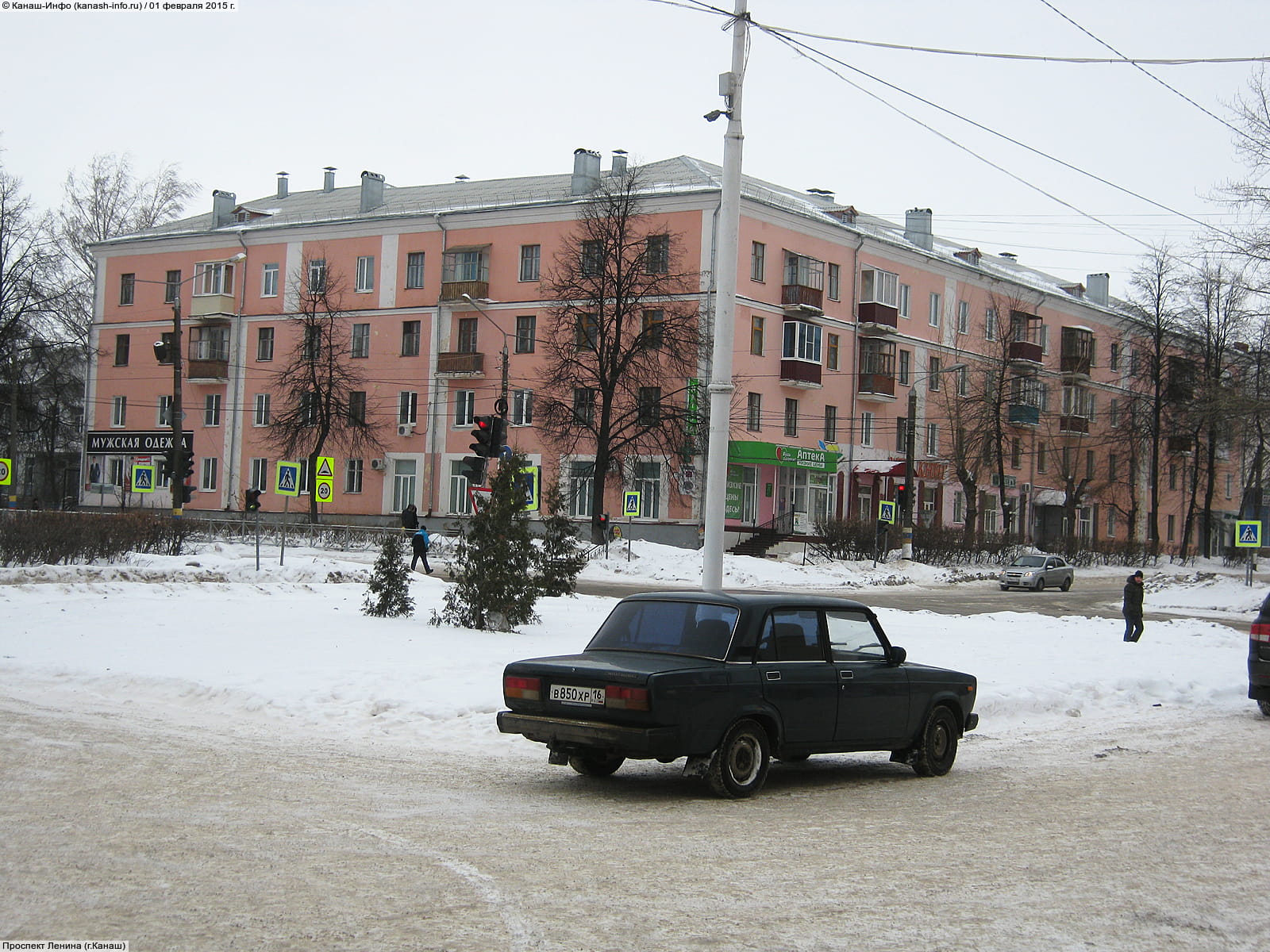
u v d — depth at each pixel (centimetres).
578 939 523
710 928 546
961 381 6366
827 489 5628
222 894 570
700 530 4994
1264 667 1465
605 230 4791
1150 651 2047
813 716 947
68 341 5991
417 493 5684
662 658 927
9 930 507
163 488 6272
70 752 944
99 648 1534
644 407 4744
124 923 521
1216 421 4025
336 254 5931
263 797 811
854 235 5653
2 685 1310
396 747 1055
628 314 4856
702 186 5134
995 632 2295
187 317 6253
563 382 4838
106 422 6519
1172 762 1134
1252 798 941
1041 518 7144
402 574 2044
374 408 5800
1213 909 611
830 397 5588
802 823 810
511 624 1945
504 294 5503
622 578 4147
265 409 6084
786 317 5331
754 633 930
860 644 1016
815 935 541
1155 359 6425
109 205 6781
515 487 1984
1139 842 769
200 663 1439
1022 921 576
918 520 5978
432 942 510
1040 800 923
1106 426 7419
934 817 845
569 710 886
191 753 971
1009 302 6419
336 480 5872
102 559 2711
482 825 755
